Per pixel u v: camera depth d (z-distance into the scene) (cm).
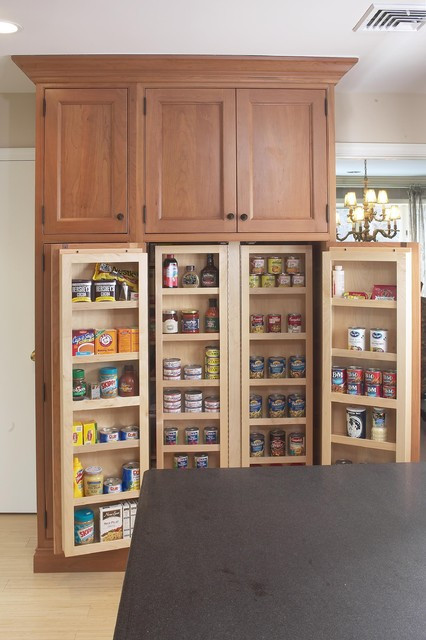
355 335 274
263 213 281
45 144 273
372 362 286
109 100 274
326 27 242
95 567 279
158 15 229
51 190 274
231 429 290
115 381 269
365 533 108
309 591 86
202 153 278
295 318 295
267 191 281
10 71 295
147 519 115
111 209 275
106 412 286
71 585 265
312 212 282
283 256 306
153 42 255
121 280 271
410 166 605
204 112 278
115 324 283
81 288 262
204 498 128
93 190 275
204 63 272
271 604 83
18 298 347
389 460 283
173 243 299
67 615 238
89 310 280
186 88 277
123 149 274
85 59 268
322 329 281
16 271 346
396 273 273
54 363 265
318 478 142
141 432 271
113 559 279
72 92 274
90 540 269
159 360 288
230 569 94
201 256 303
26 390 348
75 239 275
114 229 275
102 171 275
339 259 273
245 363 289
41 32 243
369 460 288
